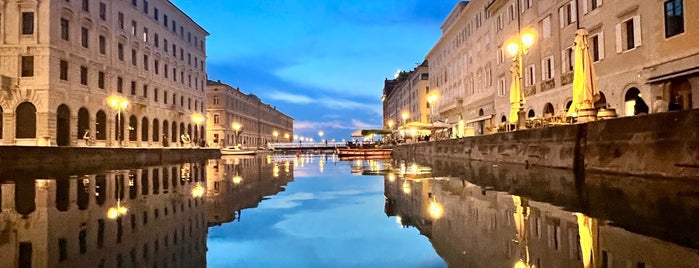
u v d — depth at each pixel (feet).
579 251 16.30
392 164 90.94
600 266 14.28
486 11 149.38
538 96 113.29
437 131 178.70
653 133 38.01
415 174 58.03
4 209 29.37
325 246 17.93
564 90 99.60
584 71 56.24
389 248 17.51
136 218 25.38
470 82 171.53
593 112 53.83
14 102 119.44
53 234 20.72
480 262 15.05
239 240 19.21
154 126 187.01
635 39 76.79
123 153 117.50
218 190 41.73
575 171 50.08
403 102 341.62
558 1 102.32
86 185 48.73
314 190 40.60
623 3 79.82
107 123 148.25
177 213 27.17
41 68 120.37
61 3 125.39
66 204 32.07
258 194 37.63
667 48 69.36
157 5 189.16
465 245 17.78
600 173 45.57
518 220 22.89
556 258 15.39
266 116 461.78
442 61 220.23
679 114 35.22
